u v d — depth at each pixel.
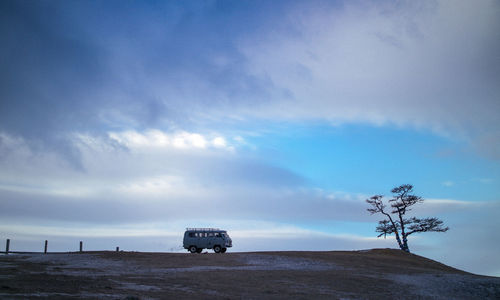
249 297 22.80
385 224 65.44
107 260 37.25
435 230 61.94
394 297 27.02
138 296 20.17
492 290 30.58
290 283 28.83
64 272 28.72
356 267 39.03
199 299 20.95
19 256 39.03
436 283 33.38
